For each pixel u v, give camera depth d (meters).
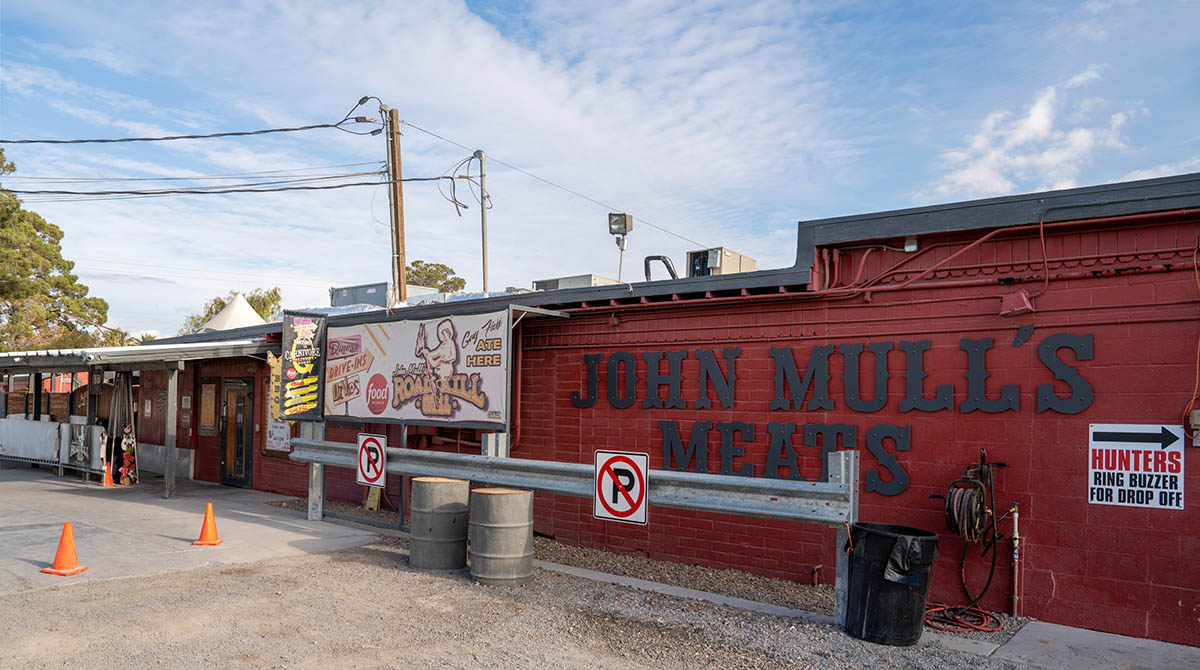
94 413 17.28
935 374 8.12
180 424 18.69
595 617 7.11
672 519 10.09
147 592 7.68
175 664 5.72
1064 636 6.88
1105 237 7.25
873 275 8.61
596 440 10.83
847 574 6.86
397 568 8.91
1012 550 7.50
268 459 16.05
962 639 6.77
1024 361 7.61
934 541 6.52
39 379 19.16
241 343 15.23
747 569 9.40
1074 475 7.30
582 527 11.00
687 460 9.88
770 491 7.37
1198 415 6.66
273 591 7.80
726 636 6.62
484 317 10.62
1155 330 6.98
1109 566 7.07
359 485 14.26
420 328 11.48
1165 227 6.97
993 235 7.67
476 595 7.81
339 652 6.08
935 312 8.15
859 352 8.63
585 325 11.04
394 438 13.61
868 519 8.45
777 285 9.03
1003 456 7.67
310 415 12.66
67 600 7.34
